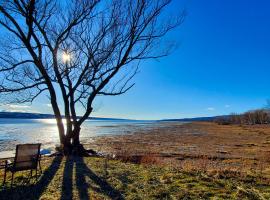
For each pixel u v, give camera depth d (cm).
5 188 946
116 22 1867
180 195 877
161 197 866
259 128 8950
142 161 1605
